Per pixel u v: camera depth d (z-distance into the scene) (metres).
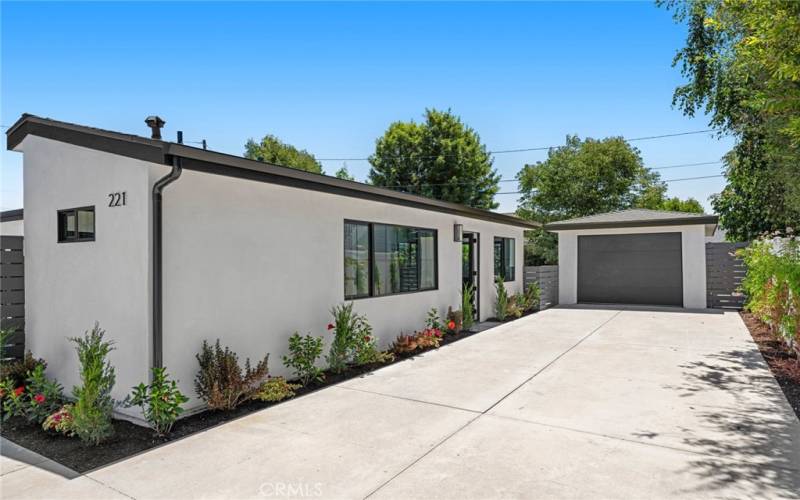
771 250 10.45
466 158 26.53
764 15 4.46
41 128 5.14
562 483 3.18
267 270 5.55
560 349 7.81
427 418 4.51
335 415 4.62
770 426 4.19
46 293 5.31
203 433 4.17
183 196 4.58
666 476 3.26
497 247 12.62
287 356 5.74
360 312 7.20
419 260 8.85
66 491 3.15
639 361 6.84
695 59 9.85
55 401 4.73
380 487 3.15
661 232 14.02
